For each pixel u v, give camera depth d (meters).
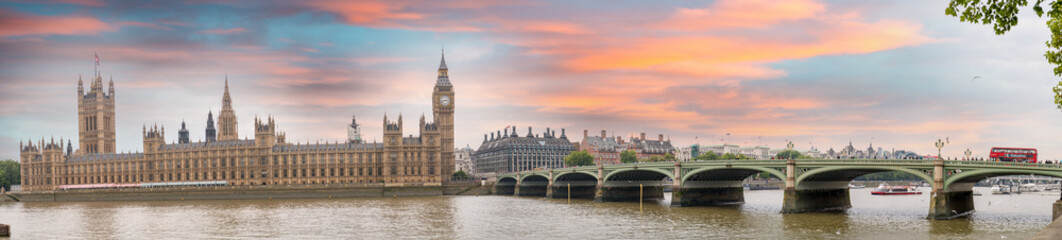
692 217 149.62
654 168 188.88
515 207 192.12
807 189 154.38
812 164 147.12
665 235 120.25
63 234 135.12
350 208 195.88
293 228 140.38
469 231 131.12
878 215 145.38
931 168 130.50
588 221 145.75
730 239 113.94
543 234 124.81
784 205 152.62
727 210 166.75
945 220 129.25
